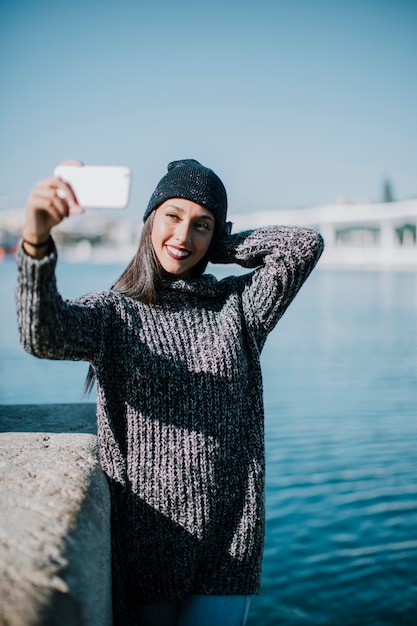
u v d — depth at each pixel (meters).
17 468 1.60
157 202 1.77
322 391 9.50
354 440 7.08
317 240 1.94
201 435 1.67
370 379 10.38
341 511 5.37
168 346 1.70
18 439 1.91
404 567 4.52
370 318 19.66
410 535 4.97
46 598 1.08
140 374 1.65
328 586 4.35
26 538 1.23
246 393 1.81
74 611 1.12
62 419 2.37
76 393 9.73
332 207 63.09
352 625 3.88
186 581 1.65
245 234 2.03
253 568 1.72
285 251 1.91
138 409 1.65
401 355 12.77
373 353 13.05
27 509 1.36
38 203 1.30
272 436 7.27
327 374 10.85
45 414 2.45
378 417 8.00
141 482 1.64
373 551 4.76
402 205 57.59
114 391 1.67
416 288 33.22
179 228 1.75
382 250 59.88
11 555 1.17
